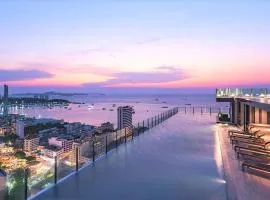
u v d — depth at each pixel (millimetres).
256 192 4660
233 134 10648
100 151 7395
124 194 4660
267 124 12922
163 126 14023
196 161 6824
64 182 5234
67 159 5809
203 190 4820
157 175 5695
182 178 5496
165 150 8156
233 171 5887
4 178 4273
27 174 4422
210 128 13281
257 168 5723
